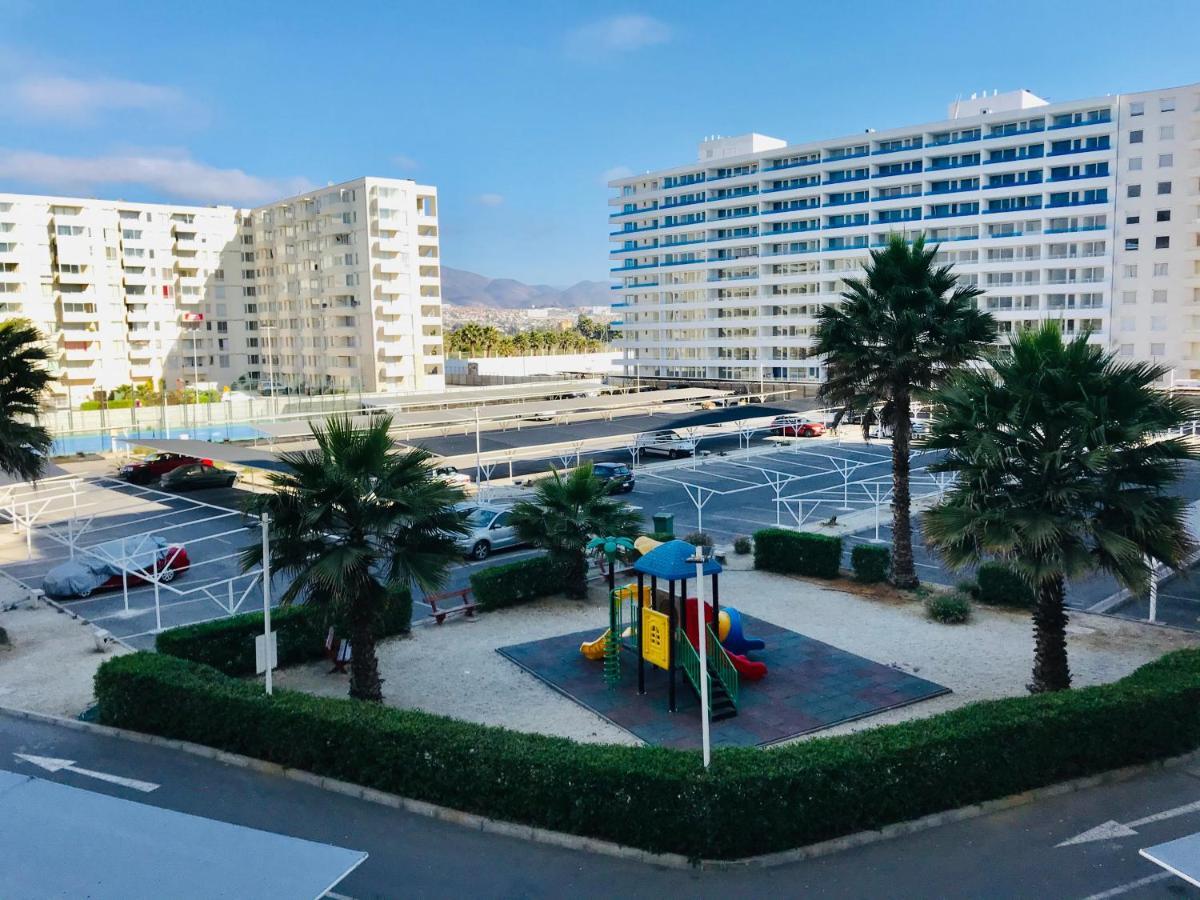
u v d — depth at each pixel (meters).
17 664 19.50
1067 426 15.20
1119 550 14.25
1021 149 84.00
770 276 100.00
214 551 30.83
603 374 120.75
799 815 11.43
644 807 11.45
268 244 112.06
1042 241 82.12
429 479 16.58
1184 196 75.81
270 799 13.23
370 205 96.88
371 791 13.27
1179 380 74.25
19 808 8.98
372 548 15.67
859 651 19.84
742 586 25.36
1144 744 13.67
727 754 11.97
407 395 72.50
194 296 109.50
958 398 16.52
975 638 20.53
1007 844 11.58
